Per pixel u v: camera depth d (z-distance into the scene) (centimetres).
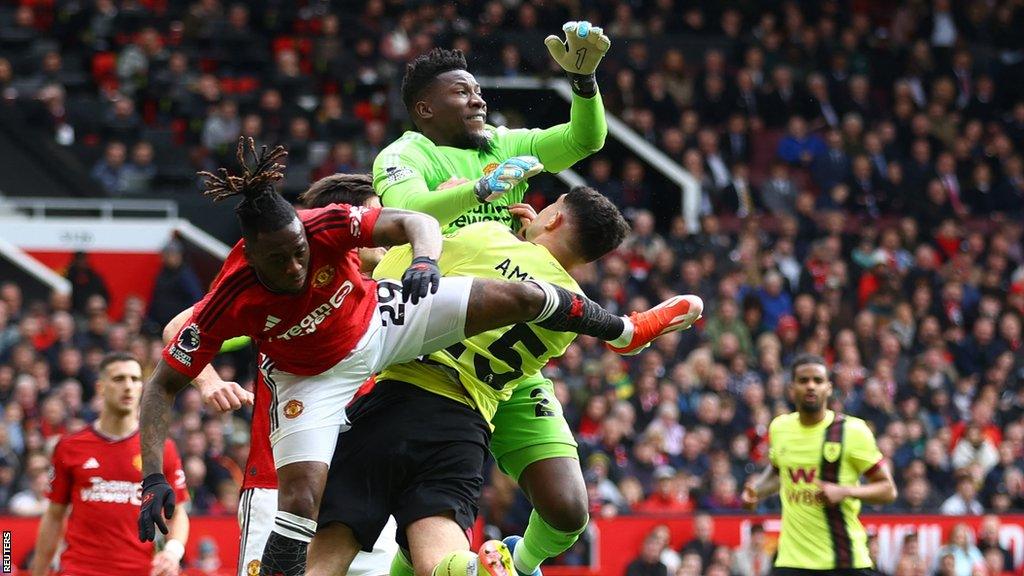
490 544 554
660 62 2358
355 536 587
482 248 602
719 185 2127
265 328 537
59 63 2208
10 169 2033
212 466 1326
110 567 888
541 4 2194
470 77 657
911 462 1563
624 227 623
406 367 600
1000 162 2319
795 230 1995
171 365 545
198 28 2297
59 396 1420
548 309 571
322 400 549
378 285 566
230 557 1196
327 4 2372
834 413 1060
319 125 2122
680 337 1695
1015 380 1869
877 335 1845
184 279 1788
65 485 895
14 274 1831
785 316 1842
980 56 2534
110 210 2008
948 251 2108
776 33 2469
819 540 1037
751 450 1575
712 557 1324
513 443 637
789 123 2230
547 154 666
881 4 2641
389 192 614
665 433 1540
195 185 2073
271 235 507
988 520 1403
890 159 2244
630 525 1324
